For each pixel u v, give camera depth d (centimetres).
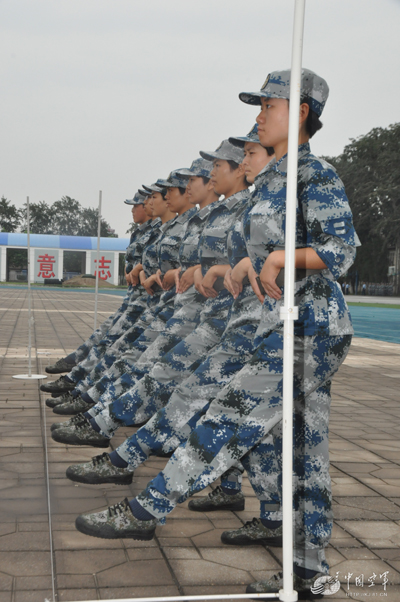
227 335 218
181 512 217
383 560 187
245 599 156
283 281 173
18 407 377
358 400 487
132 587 160
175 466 182
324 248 160
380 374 648
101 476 233
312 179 165
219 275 239
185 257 271
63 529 192
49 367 516
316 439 171
